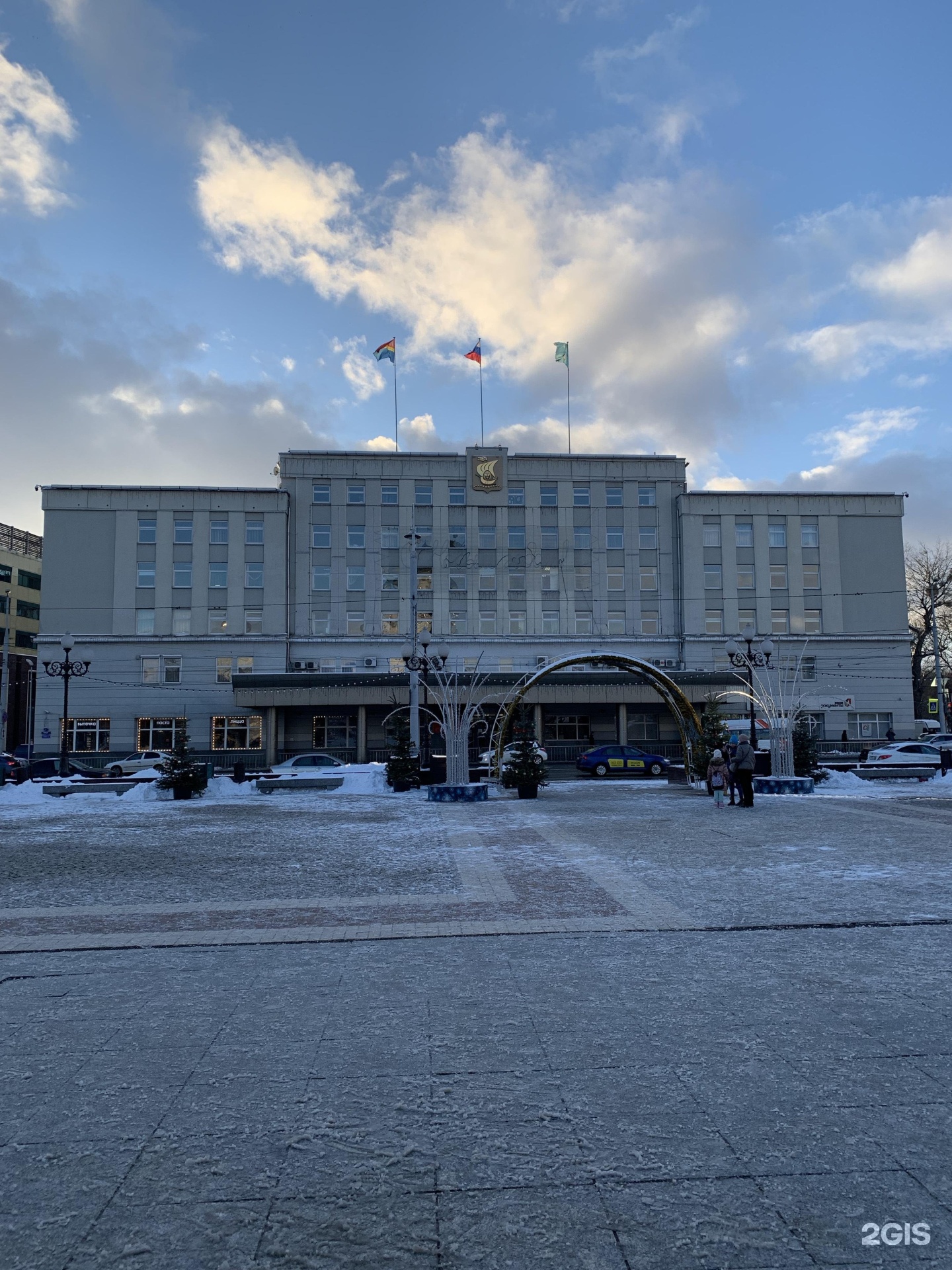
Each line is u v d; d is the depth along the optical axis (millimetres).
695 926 7992
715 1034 5062
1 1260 2973
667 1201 3293
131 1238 3104
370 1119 4020
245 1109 4133
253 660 51656
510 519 55094
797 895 9516
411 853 13516
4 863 12680
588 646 54000
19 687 68500
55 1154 3723
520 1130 3887
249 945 7520
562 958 6914
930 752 34594
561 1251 3000
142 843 14883
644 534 55656
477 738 48531
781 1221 3152
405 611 53781
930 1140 3734
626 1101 4164
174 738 50750
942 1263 2891
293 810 21531
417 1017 5457
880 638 54531
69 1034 5219
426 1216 3221
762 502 55625
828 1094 4207
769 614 54656
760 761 26547
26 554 79562
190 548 52375
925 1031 5062
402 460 54844
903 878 10531
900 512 56031
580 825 17062
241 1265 2949
